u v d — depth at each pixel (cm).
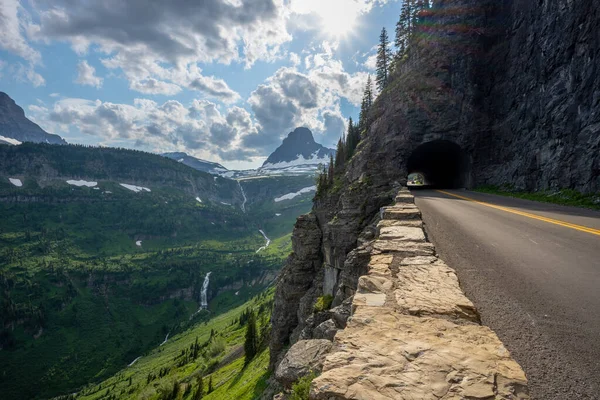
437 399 278
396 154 5556
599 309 539
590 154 2583
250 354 7438
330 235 3872
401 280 596
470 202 2552
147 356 19162
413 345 365
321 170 8550
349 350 362
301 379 663
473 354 346
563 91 3088
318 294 4466
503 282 691
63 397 15700
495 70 4891
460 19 5422
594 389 340
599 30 2633
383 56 9206
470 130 5056
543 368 381
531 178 3575
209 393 6819
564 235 1174
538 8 3778
